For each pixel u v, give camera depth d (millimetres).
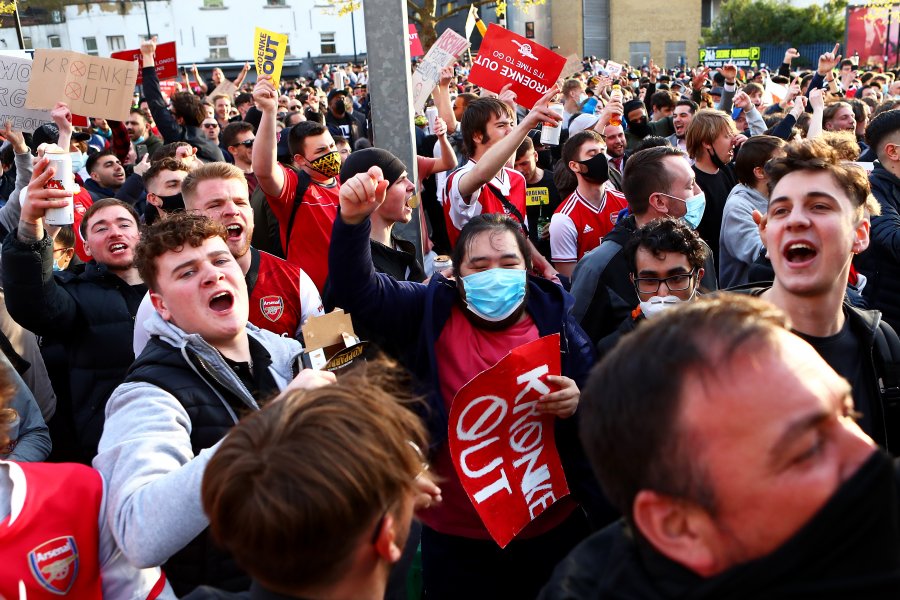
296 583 1205
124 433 1926
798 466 889
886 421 2186
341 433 1229
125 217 3463
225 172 3199
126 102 4742
